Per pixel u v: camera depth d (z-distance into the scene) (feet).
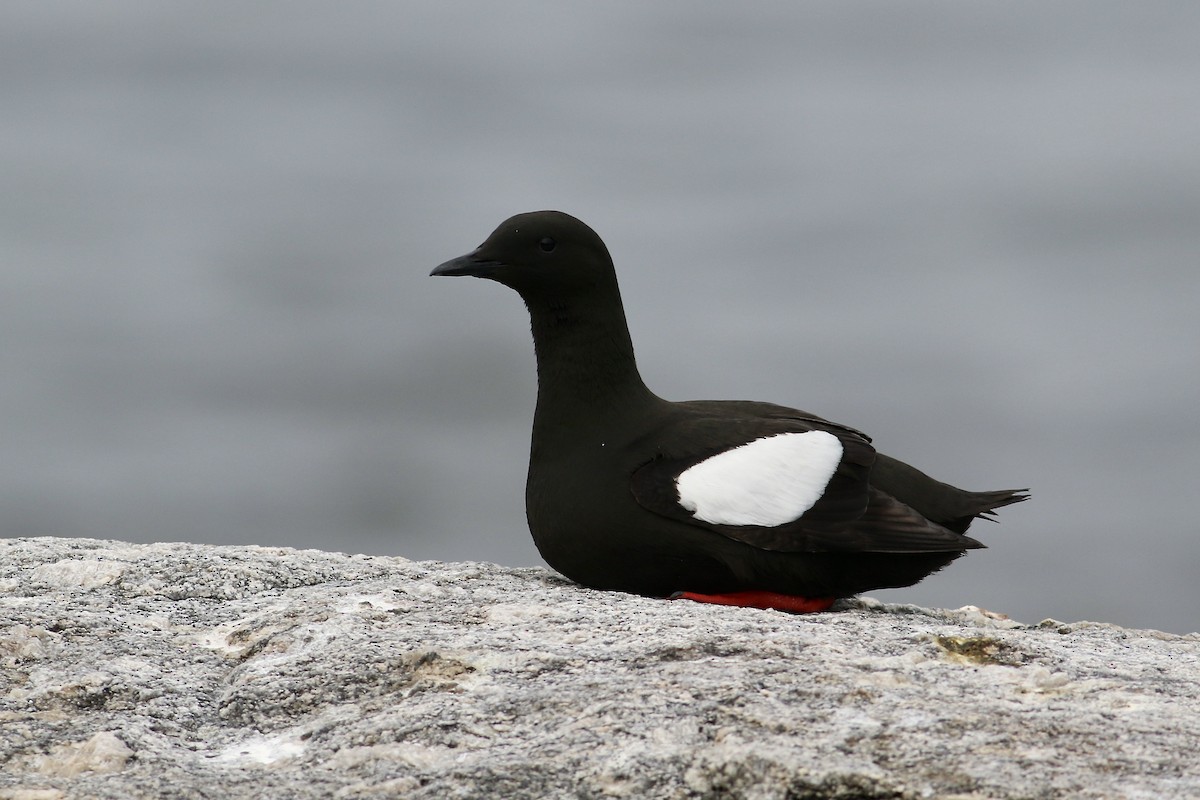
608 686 25.59
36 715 26.14
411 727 24.75
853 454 38.34
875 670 26.58
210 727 26.27
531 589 35.17
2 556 37.42
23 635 29.53
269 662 28.35
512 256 38.34
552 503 38.17
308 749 24.89
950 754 22.66
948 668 27.04
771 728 23.63
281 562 36.96
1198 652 31.53
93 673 27.76
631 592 38.50
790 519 36.83
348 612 31.60
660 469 37.37
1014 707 24.66
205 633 31.07
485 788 22.41
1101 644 31.65
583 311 38.60
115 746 24.57
